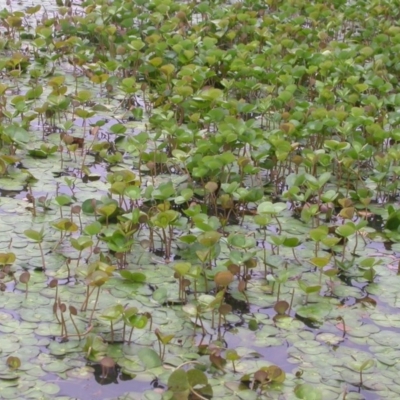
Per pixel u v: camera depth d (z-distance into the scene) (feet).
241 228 16.74
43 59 26.18
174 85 23.54
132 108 22.20
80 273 13.25
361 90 23.08
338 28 31.04
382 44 29.19
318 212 17.38
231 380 11.80
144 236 16.08
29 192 17.70
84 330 12.79
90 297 13.78
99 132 21.52
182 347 12.51
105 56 26.35
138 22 31.53
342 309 14.03
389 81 25.53
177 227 16.48
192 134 19.21
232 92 25.16
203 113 21.76
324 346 12.87
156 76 25.11
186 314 13.46
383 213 17.98
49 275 14.38
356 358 12.60
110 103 23.68
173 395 11.04
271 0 33.65
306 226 17.03
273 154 19.21
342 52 25.86
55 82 21.88
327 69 24.81
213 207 17.63
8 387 11.35
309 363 12.38
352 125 20.01
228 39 29.27
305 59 26.21
